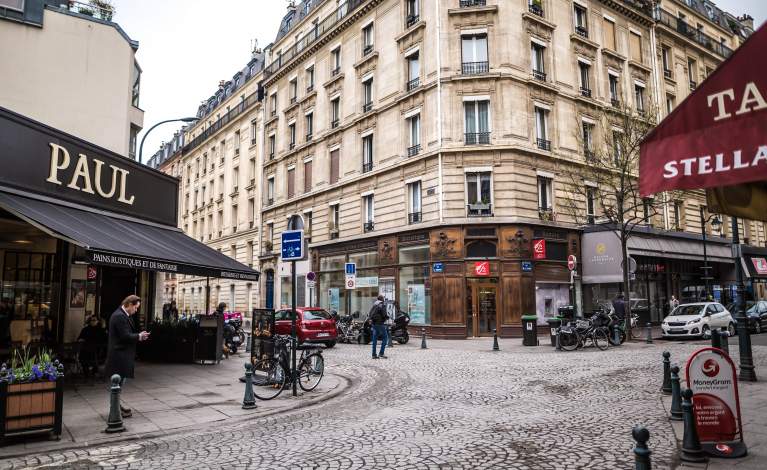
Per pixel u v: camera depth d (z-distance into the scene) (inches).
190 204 2022.6
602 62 1040.2
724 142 149.2
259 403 345.1
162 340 580.4
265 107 1473.9
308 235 1227.2
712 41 1368.1
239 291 1540.4
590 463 209.3
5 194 374.3
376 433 262.1
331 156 1168.8
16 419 244.7
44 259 494.9
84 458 228.8
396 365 525.7
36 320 485.1
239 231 1571.1
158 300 690.8
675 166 156.9
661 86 1167.6
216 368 521.3
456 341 796.0
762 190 186.1
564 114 952.3
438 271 858.1
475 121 887.1
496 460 214.4
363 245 1034.1
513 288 841.5
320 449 235.5
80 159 455.8
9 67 556.4
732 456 209.2
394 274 948.0
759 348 609.0
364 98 1075.9
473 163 866.8
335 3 1206.3
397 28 987.9
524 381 411.5
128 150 628.1
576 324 651.5
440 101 882.1
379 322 596.1
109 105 612.7
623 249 781.3
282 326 730.8
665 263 1097.4
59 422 256.2
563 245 924.6
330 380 443.2
